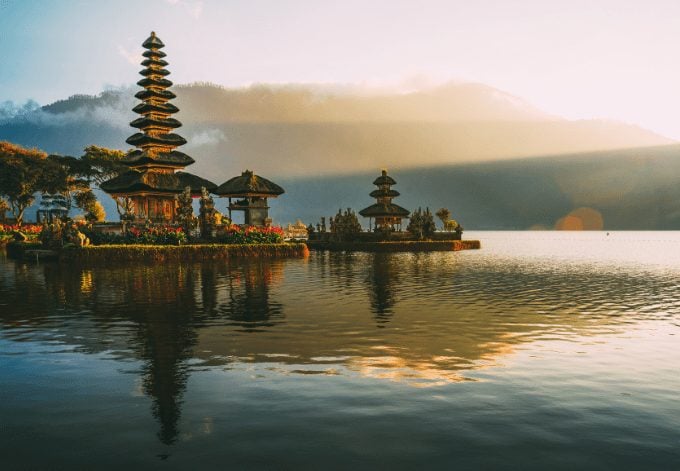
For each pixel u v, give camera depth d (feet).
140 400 22.63
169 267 104.94
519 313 47.80
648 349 32.86
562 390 24.17
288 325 40.91
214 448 17.61
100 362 29.25
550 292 65.57
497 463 16.55
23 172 230.07
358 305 52.47
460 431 19.15
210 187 196.34
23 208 248.93
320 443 18.03
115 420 20.27
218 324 41.29
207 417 20.52
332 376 26.35
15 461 16.79
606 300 58.13
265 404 22.07
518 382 25.45
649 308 51.90
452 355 31.04
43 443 18.13
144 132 203.62
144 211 180.34
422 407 21.74
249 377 26.20
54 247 122.21
